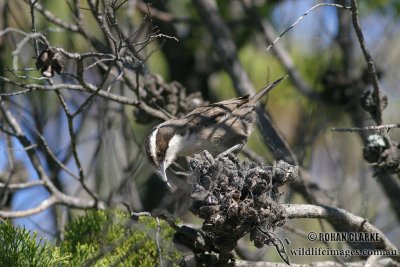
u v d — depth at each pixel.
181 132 10.35
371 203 13.59
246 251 11.16
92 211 9.41
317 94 13.36
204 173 7.22
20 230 7.71
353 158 13.67
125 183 11.73
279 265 8.45
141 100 10.61
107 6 9.05
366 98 10.00
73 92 13.49
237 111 10.57
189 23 14.23
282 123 15.16
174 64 15.99
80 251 8.20
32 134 12.17
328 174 13.45
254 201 7.14
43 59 7.78
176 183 11.88
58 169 12.41
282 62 13.94
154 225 9.05
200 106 11.02
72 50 11.96
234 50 13.54
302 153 11.63
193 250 8.05
